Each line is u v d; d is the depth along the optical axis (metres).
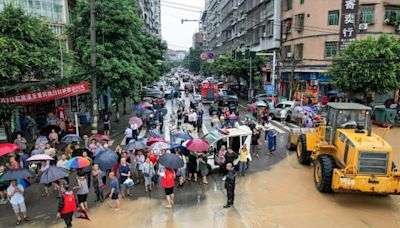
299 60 31.34
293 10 33.81
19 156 12.57
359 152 9.42
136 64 20.53
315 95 31.58
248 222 9.01
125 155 10.98
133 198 10.66
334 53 30.06
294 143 15.91
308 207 9.90
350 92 24.12
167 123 23.72
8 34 13.92
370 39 23.00
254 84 43.84
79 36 19.67
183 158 11.59
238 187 11.55
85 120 22.72
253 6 46.59
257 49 45.03
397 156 14.95
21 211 9.01
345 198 10.55
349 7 28.69
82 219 9.21
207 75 87.88
